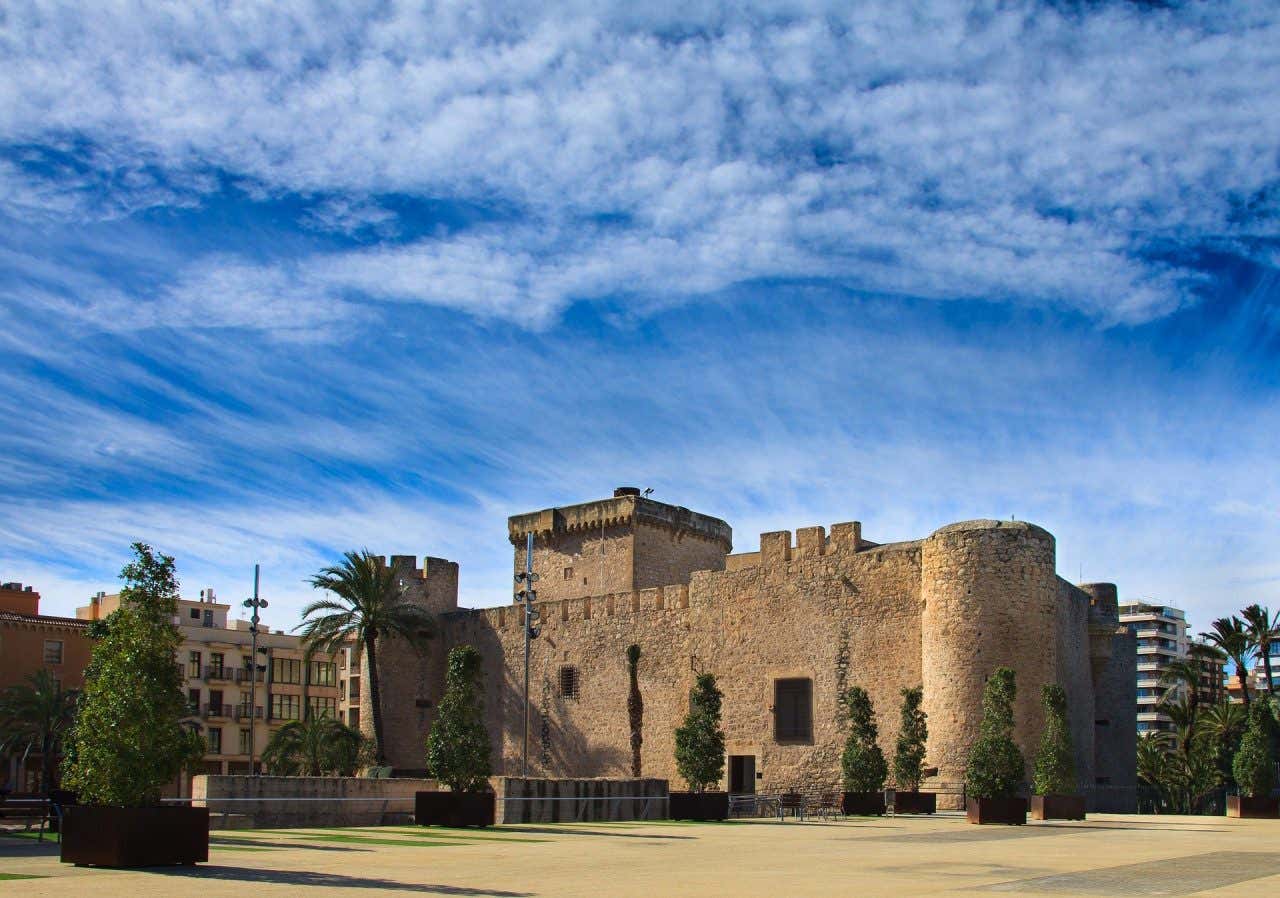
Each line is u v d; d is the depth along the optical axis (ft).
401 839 76.74
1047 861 64.03
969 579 151.84
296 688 319.47
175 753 56.65
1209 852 72.23
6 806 85.81
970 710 148.66
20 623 241.76
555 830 90.84
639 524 221.25
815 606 172.76
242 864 56.13
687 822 108.58
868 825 106.73
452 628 225.35
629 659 196.13
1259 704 145.48
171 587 59.52
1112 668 197.26
